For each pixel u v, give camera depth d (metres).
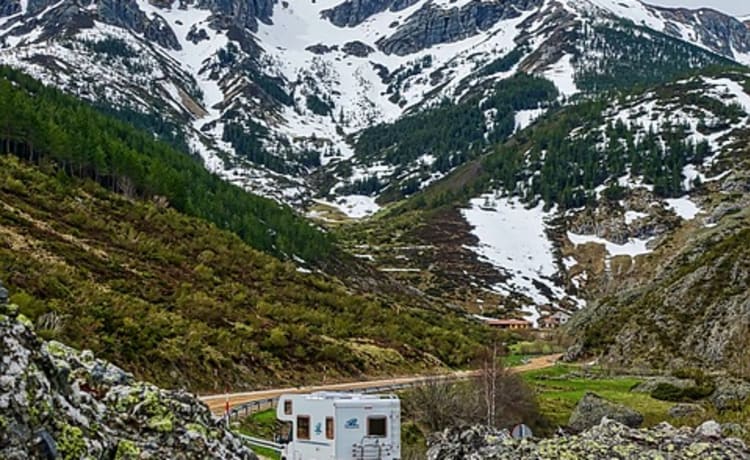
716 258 87.44
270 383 62.88
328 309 94.56
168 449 12.72
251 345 66.75
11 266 58.25
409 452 39.84
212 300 76.00
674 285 88.88
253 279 96.25
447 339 96.25
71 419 11.52
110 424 12.63
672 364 75.19
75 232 79.88
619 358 83.00
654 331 83.00
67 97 163.88
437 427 50.97
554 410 57.19
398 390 59.91
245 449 14.15
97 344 49.91
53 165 106.38
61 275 61.91
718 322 75.62
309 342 74.75
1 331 11.14
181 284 78.81
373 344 83.94
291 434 29.20
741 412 44.47
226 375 59.62
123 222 94.44
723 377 61.78
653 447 22.38
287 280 102.94
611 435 23.34
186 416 13.61
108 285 68.06
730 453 21.58
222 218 130.62
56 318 48.44
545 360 95.81
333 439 27.39
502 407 52.78
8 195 82.94
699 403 54.50
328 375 69.38
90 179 110.38
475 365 81.31
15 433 10.38
